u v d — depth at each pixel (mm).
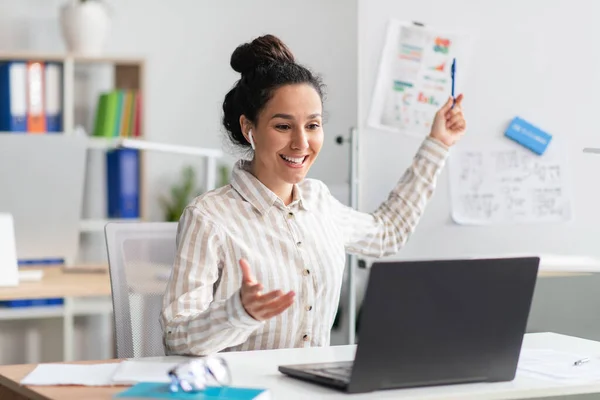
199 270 2020
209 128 5828
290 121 2094
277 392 1571
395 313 1561
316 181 2340
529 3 3242
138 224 2363
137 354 2285
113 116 4953
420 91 3217
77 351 4539
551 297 3297
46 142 3787
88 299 4309
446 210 3266
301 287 2125
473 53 3229
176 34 5754
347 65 6070
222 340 1812
